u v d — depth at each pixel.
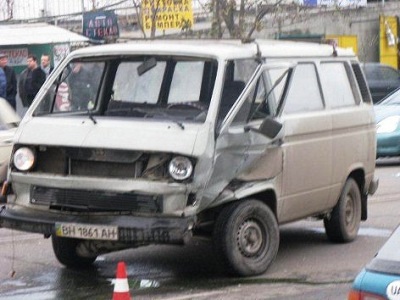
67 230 10.28
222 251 10.59
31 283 10.91
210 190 10.24
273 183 11.06
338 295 10.27
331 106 12.41
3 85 22.12
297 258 12.14
